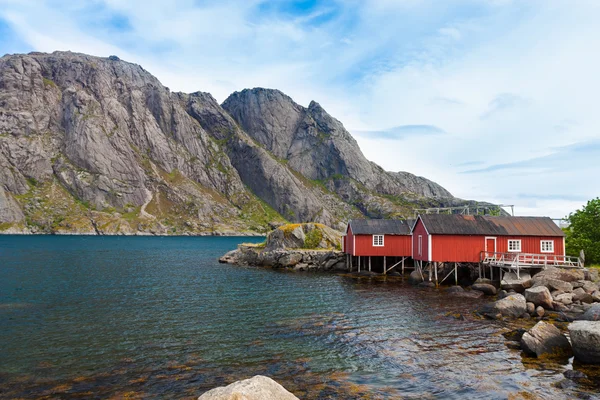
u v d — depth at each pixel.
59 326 27.06
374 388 16.69
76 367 19.31
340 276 56.31
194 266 69.56
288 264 66.62
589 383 16.88
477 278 46.81
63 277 52.38
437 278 47.28
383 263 61.19
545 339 20.83
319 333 25.25
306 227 76.19
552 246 46.50
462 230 46.84
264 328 26.53
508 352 21.22
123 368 19.12
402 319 29.05
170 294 39.94
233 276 55.50
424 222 48.12
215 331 25.77
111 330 26.03
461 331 25.58
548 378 17.58
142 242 165.62
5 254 89.50
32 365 19.61
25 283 46.59
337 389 16.58
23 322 28.16
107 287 44.22
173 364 19.67
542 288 32.12
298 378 17.81
